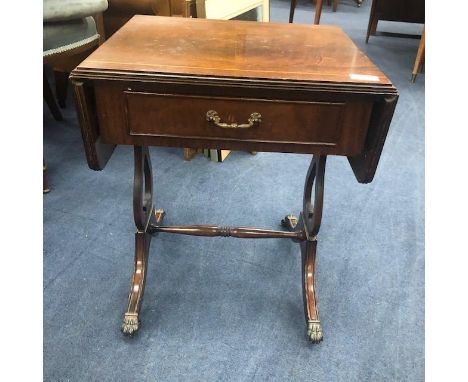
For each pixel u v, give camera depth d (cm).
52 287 107
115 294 107
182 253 120
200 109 73
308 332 95
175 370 89
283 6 401
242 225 131
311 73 72
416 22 304
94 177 153
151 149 173
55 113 185
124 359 91
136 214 99
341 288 111
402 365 93
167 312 102
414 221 137
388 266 119
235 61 76
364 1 443
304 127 75
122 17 166
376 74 73
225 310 103
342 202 145
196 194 145
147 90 72
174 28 93
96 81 71
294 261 120
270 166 164
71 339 95
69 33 130
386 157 172
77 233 125
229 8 157
